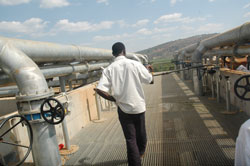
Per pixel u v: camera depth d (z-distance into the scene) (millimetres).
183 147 2959
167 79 11922
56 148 2338
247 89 2389
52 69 3250
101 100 5566
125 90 2213
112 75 2221
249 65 5246
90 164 2756
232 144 2893
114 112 5328
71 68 3809
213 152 2723
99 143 3422
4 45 2055
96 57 4914
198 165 2457
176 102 5766
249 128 1594
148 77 2262
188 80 10570
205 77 6789
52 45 3029
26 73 2051
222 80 5645
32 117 2115
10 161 2580
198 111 4656
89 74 6199
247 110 4066
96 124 4453
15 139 2635
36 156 2240
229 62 6648
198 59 6270
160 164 2570
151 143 3217
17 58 2080
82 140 3621
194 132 3455
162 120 4289
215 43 5043
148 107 5523
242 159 1682
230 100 4602
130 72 2201
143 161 2691
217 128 3523
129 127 2295
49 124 2232
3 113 4926
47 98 2059
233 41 3992
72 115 3846
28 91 2059
